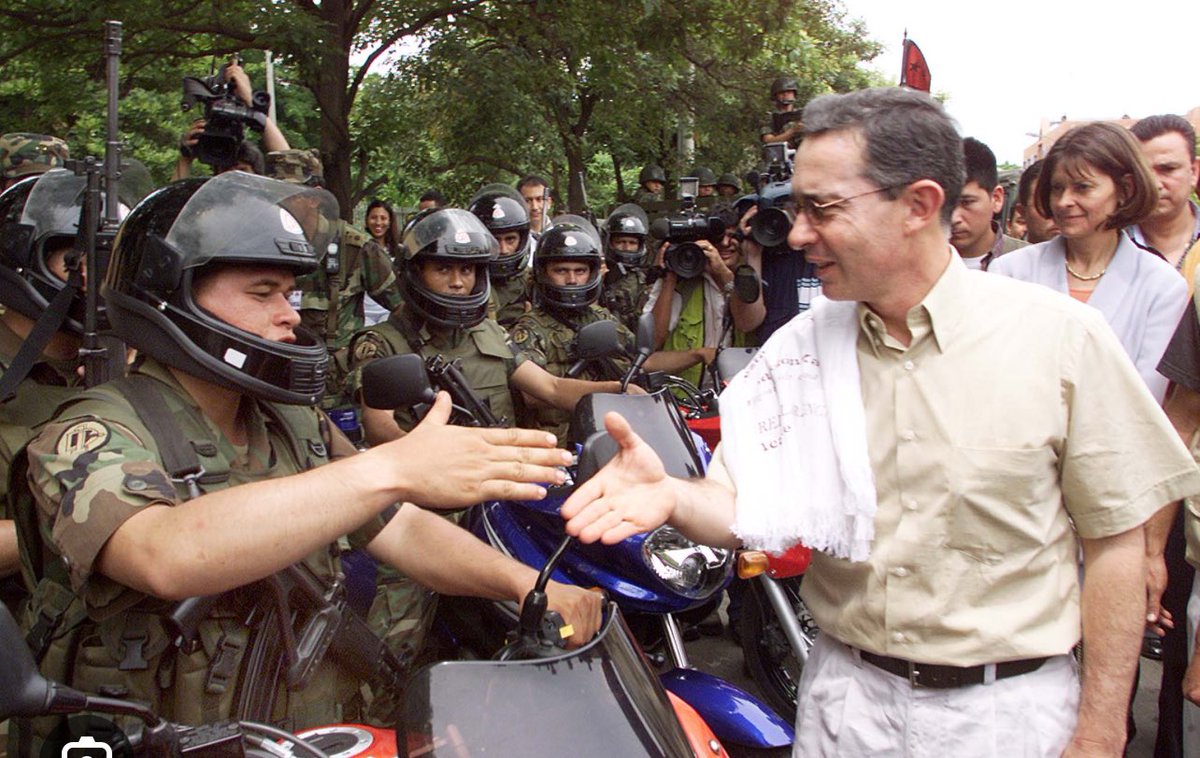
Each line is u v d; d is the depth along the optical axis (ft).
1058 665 6.16
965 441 5.87
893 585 6.09
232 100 16.34
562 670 5.12
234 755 4.76
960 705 6.04
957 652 5.98
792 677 12.15
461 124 35.78
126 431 5.82
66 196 8.63
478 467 5.34
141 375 6.32
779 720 8.48
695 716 7.06
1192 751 9.18
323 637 6.39
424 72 33.27
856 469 6.04
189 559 5.11
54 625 6.04
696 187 21.93
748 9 34.86
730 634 15.84
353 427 13.01
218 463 6.19
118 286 6.22
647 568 9.27
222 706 6.07
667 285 19.29
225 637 6.05
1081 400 5.86
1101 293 10.57
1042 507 5.95
